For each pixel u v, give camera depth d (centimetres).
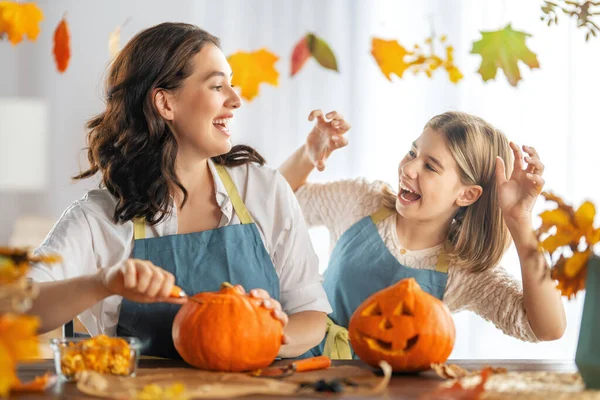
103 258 160
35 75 386
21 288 103
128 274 125
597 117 326
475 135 198
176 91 159
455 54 337
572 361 143
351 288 202
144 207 158
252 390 111
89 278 133
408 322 128
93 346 121
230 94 161
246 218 165
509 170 202
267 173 172
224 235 160
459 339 325
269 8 349
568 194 326
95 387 111
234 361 128
